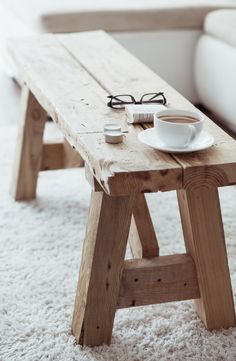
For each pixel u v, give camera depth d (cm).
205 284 182
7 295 201
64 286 206
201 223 178
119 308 179
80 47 251
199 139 167
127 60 236
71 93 203
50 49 248
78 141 171
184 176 154
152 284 179
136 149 164
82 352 177
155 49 344
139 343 181
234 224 242
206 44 335
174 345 179
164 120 167
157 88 207
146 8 336
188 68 352
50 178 282
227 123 329
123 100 196
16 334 184
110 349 178
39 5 337
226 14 330
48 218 249
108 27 333
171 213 251
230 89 312
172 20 340
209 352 177
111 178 151
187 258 182
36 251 226
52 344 180
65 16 326
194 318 191
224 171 157
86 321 177
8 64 410
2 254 224
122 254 174
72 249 227
